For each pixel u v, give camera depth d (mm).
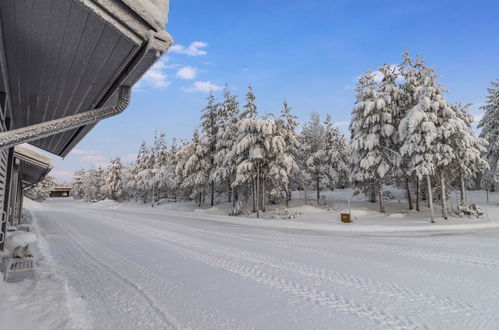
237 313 3770
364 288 4832
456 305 4059
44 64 3383
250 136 24047
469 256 7531
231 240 10547
